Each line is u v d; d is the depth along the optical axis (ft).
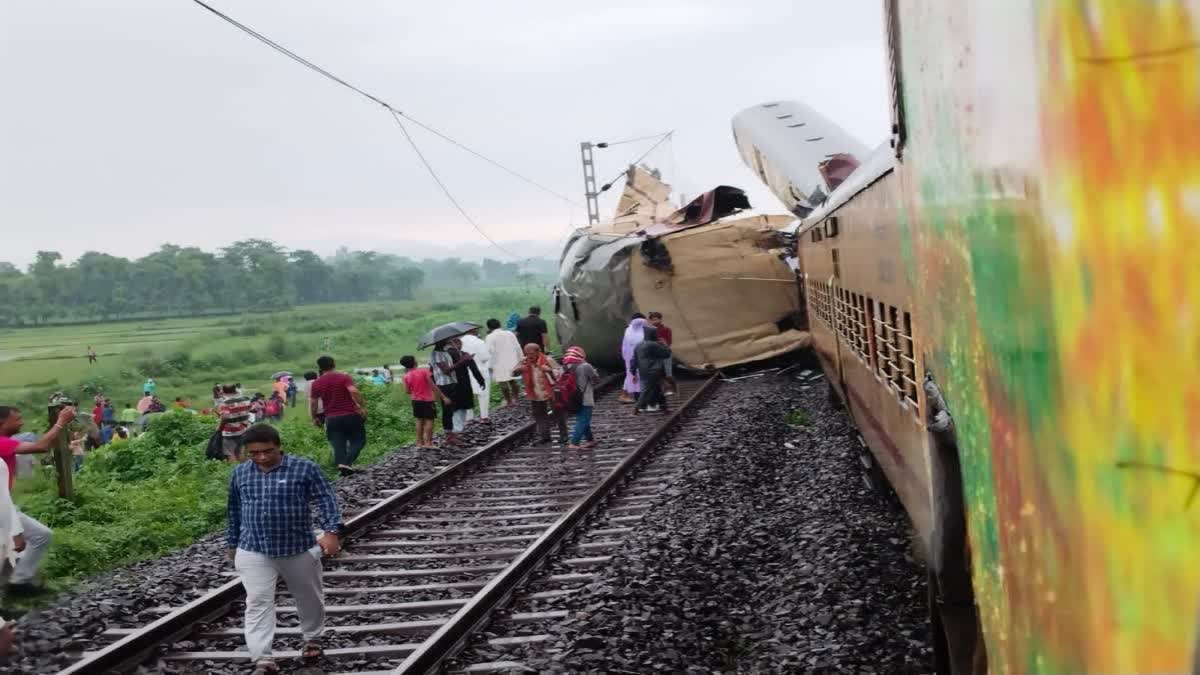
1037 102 7.56
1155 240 5.72
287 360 259.80
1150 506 5.98
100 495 46.32
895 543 30.55
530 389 55.26
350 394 51.62
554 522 38.50
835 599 25.95
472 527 38.50
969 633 13.53
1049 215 7.40
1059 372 7.40
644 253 78.59
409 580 31.89
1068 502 7.43
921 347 14.89
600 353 87.40
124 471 58.70
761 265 77.87
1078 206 6.81
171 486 50.65
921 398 15.72
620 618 25.22
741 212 83.05
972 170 9.89
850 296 32.65
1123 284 6.16
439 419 73.97
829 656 22.30
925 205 13.08
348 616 28.19
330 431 51.65
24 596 30.83
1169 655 5.83
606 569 30.42
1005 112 8.47
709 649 24.22
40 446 31.60
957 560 13.34
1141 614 6.19
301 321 367.45
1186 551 5.58
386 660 24.30
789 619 25.61
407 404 78.28
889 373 23.47
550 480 46.73
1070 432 7.24
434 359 59.00
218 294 495.82
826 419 56.39
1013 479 9.00
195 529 42.63
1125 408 6.23
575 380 54.03
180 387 204.33
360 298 654.12
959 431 11.59
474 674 22.99
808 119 78.79
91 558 36.40
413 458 53.26
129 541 39.73
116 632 26.40
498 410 73.41
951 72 10.65
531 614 27.12
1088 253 6.68
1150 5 5.63
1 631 25.29
